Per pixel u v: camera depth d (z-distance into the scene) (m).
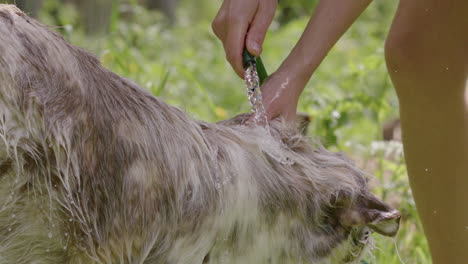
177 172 3.56
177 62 9.40
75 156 3.41
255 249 3.70
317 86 7.72
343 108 6.36
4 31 3.38
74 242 3.48
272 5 4.01
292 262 3.76
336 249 3.79
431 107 4.21
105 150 3.46
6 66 3.34
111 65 6.53
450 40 4.13
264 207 3.68
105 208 3.47
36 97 3.37
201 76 9.54
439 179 4.26
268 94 3.97
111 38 7.93
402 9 4.20
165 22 14.61
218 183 3.62
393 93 7.98
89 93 3.48
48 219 3.46
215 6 17.53
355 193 3.74
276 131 3.88
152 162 3.52
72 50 3.56
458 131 4.20
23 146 3.38
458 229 4.27
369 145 6.43
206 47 11.23
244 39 3.99
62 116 3.40
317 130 6.15
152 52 9.84
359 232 3.81
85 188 3.44
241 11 3.98
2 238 3.50
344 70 8.85
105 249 3.49
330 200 3.75
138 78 6.61
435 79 4.17
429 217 4.33
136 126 3.54
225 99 8.57
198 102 7.71
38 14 10.37
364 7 4.07
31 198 3.44
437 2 4.09
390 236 3.69
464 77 4.17
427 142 4.25
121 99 3.56
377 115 6.45
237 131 3.81
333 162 3.85
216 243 3.66
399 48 4.20
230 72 10.05
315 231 3.76
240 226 3.67
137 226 3.50
